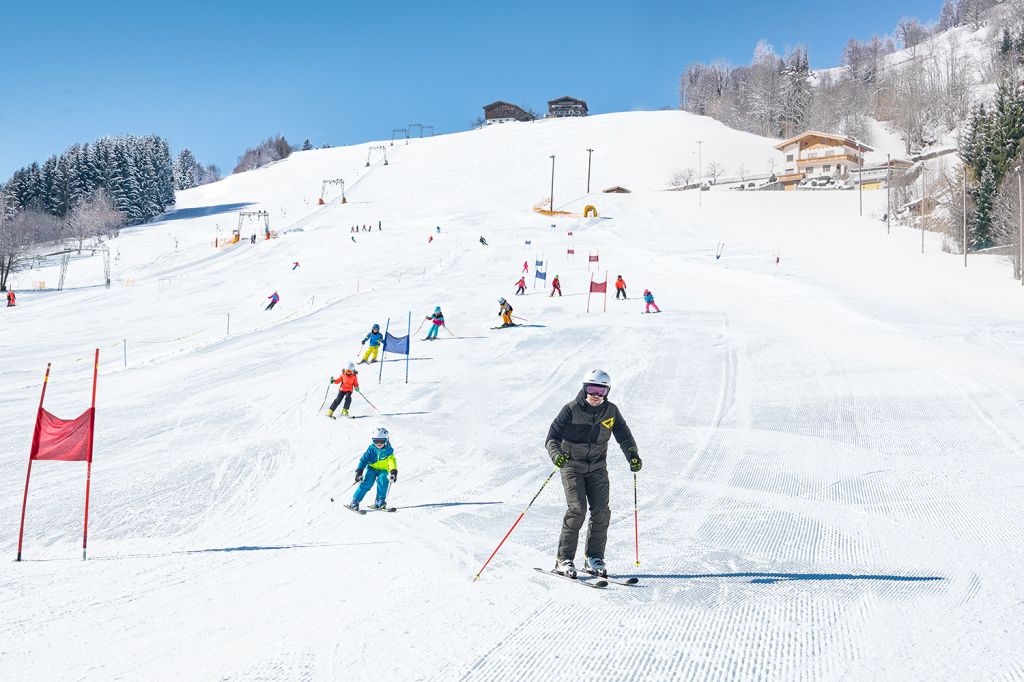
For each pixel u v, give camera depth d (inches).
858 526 295.4
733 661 173.8
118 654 185.5
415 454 480.1
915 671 165.2
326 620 206.2
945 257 1814.7
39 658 183.8
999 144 1926.7
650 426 531.8
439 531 310.2
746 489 366.6
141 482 422.0
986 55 6520.7
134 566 269.0
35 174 5447.8
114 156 5275.6
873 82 6988.2
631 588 229.8
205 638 195.2
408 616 207.8
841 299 1171.3
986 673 162.4
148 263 3179.1
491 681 165.2
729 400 604.4
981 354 713.0
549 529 309.4
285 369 874.1
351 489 402.0
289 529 325.7
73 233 4461.1
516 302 1378.0
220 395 734.5
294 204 4852.4
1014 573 229.5
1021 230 1398.9
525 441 513.3
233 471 446.6
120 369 940.6
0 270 2967.5
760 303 1202.6
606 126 6028.5
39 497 390.3
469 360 865.5
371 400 677.9
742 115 6968.5
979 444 419.5
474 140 6107.3
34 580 252.5
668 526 306.2
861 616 200.2
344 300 1520.7
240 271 2271.2
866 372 661.9
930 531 282.2
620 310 1214.3
